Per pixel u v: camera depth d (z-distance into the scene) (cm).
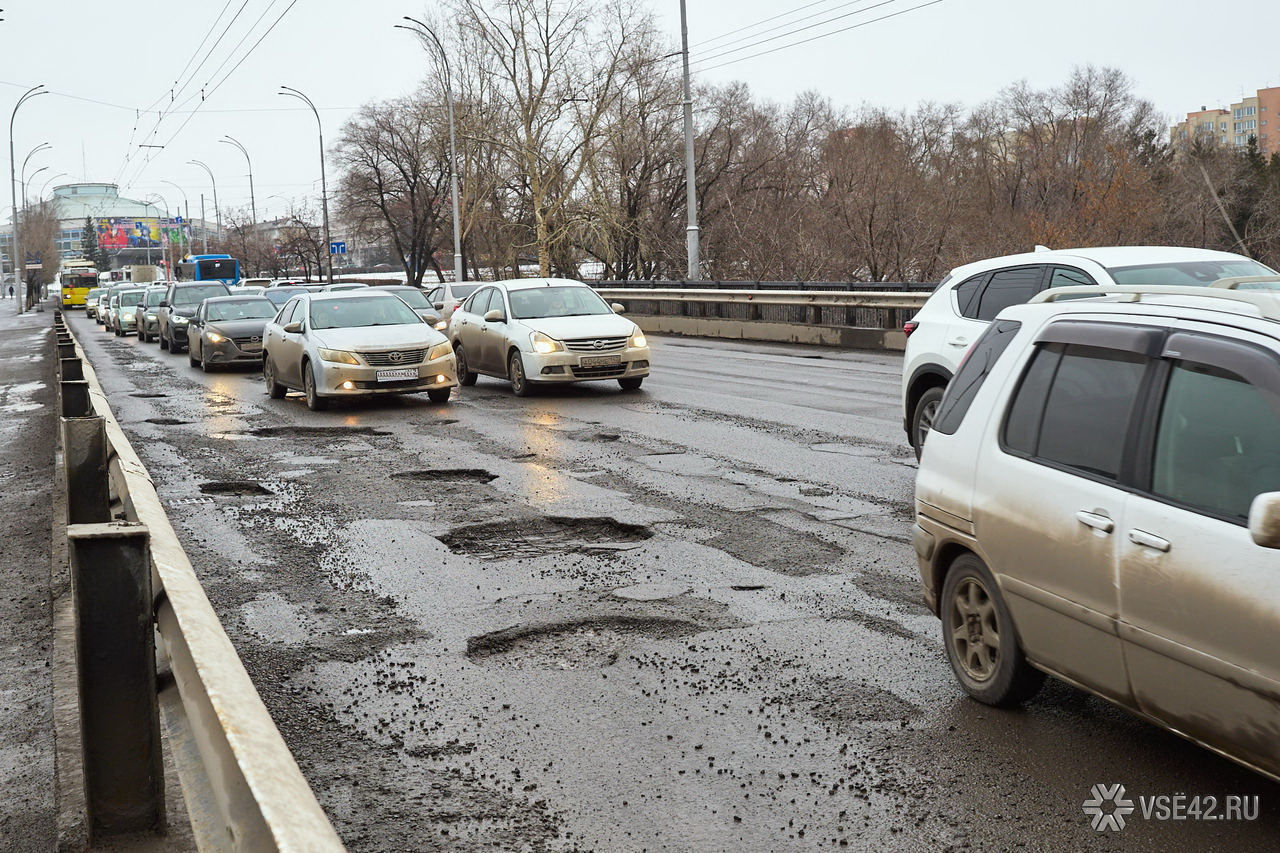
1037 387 444
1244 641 332
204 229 9694
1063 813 372
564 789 399
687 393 1669
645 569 707
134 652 311
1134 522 375
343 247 6419
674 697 489
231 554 770
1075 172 5122
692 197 3516
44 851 370
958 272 962
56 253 15850
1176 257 843
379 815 380
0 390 2116
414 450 1225
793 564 710
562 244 5403
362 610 631
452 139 5175
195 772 246
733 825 369
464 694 497
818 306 2538
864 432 1236
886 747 430
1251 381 352
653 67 5159
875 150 4838
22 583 710
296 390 1711
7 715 495
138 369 2553
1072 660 411
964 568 477
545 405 1595
